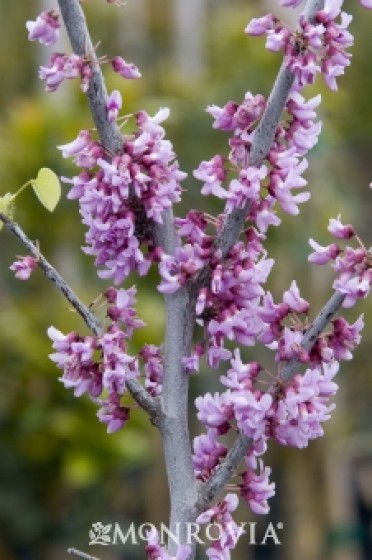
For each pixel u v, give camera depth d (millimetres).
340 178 8633
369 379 9219
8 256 8203
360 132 10109
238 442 1918
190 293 1995
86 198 1898
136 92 7082
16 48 11008
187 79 8156
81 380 1942
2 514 7250
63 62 1918
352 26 10141
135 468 7852
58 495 7379
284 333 1899
